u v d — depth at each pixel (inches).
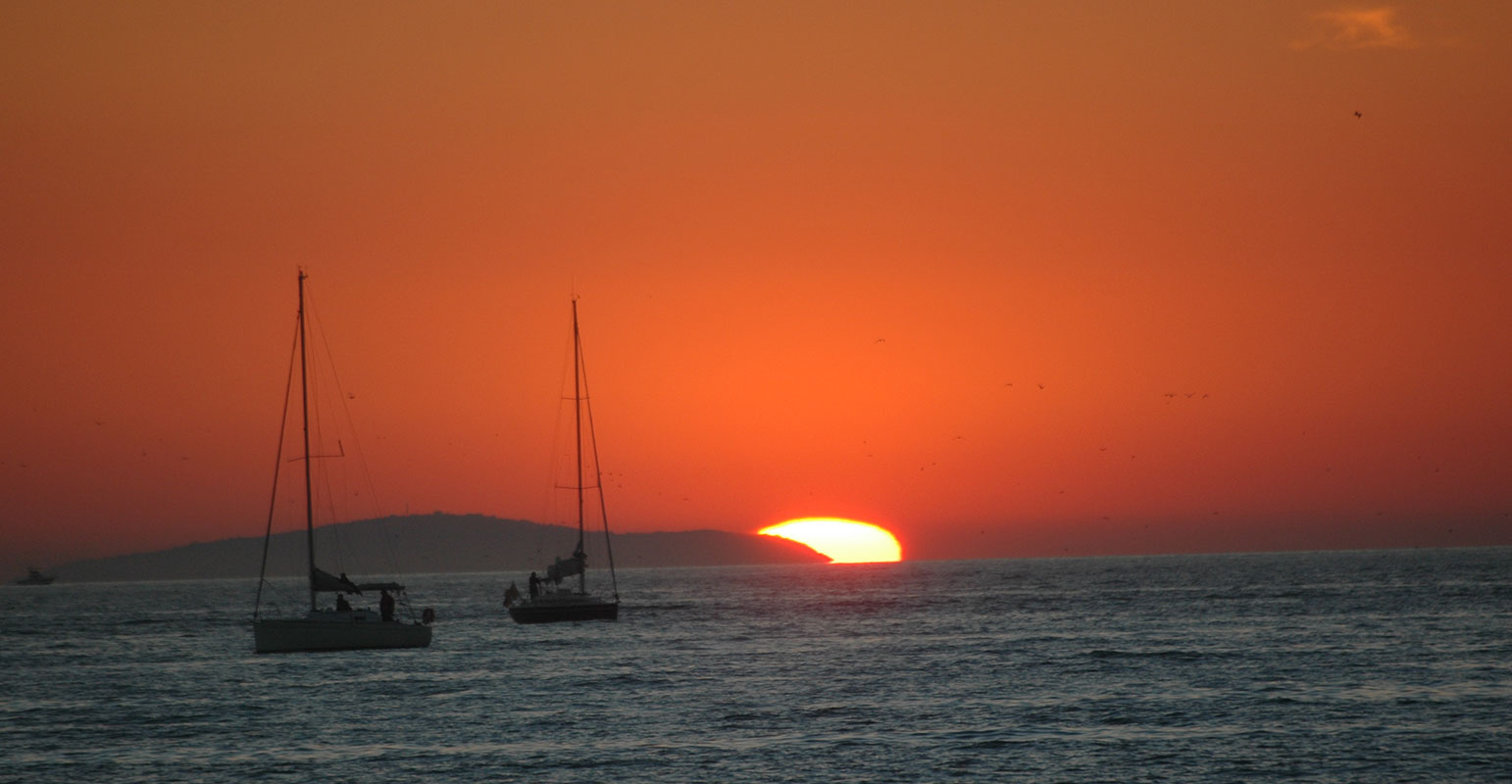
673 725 6983.3
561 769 5890.8
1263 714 6978.4
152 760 6250.0
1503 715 6811.0
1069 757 5994.1
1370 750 6013.8
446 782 5674.2
